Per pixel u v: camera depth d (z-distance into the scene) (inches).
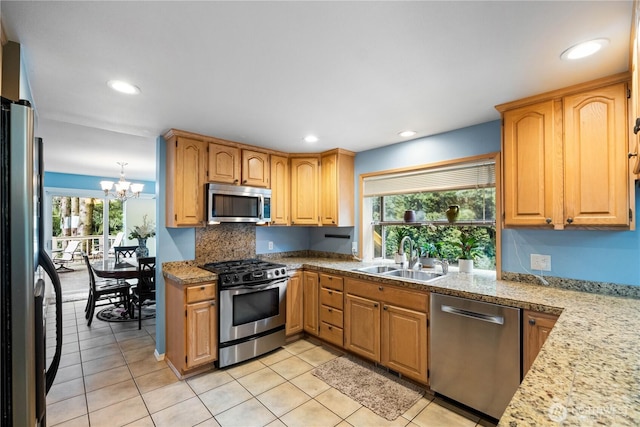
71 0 45.9
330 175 142.7
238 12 49.1
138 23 51.7
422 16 50.3
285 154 147.1
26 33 53.7
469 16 50.3
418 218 129.3
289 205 148.0
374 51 61.0
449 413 84.3
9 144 33.2
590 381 34.5
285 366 111.7
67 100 84.0
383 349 104.5
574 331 51.8
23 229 33.5
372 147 137.5
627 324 55.6
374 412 84.7
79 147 154.5
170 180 114.9
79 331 148.2
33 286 34.1
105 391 95.5
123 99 83.8
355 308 114.4
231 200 123.6
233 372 107.4
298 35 55.6
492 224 107.0
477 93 80.5
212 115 96.7
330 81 74.0
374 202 146.9
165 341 117.9
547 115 79.7
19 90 56.3
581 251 83.8
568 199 76.2
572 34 55.0
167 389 96.6
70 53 60.6
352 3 47.2
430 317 91.7
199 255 129.8
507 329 76.5
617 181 69.9
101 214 268.4
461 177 111.7
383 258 144.2
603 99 71.7
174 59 63.6
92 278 156.6
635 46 50.6
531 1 46.8
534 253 92.0
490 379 79.6
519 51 60.7
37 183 40.3
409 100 85.5
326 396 92.4
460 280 97.7
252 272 116.2
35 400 35.0
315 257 162.1
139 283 153.2
